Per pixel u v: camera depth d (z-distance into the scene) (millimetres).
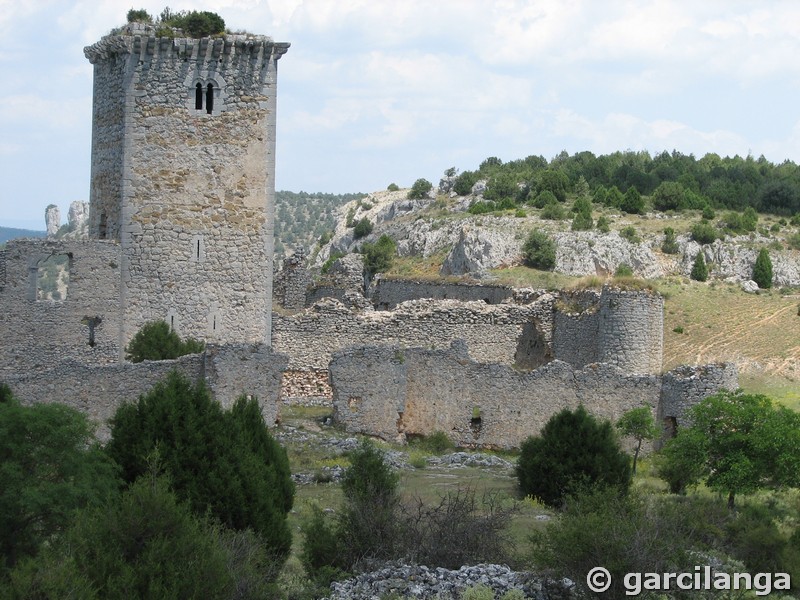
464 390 49281
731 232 141250
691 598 26109
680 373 48875
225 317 50750
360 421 48000
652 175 171875
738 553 30750
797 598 28984
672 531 28000
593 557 26125
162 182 49844
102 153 51344
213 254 50500
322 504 34719
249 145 50688
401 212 198750
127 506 23125
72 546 22812
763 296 119375
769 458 38250
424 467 43594
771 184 162500
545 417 48906
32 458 26828
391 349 48562
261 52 50406
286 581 26141
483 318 59219
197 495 28016
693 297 115250
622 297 56625
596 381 48969
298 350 55188
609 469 37781
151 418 29406
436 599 24969
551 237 131500
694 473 38969
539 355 60219
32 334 47344
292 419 48406
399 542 28266
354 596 25125
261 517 28219
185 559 22719
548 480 37500
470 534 28359
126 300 49438
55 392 41125
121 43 49406
